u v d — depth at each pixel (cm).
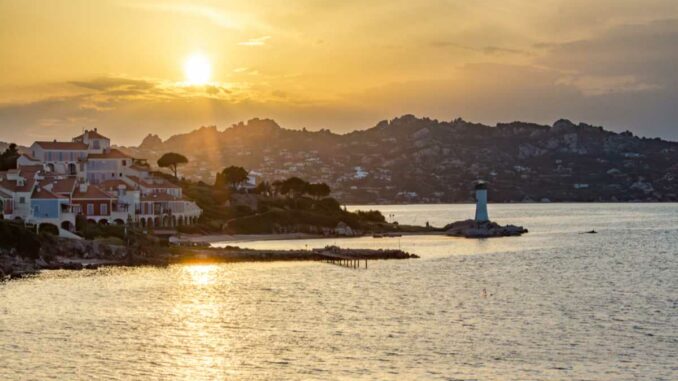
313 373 8094
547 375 8044
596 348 9119
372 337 9675
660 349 9069
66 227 18488
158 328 10112
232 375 8012
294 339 9562
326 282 14700
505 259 19788
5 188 18275
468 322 10644
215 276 15325
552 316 11106
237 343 9350
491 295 13162
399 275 15988
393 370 8194
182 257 17975
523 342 9412
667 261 19450
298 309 11638
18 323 10238
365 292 13438
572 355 8812
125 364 8344
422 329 10169
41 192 18425
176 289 13362
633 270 17325
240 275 15562
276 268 16975
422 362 8512
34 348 8925
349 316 11088
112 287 13388
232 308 11650
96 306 11538
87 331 9850
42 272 15162
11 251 15688
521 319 10869
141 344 9219
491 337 9675
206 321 10619
